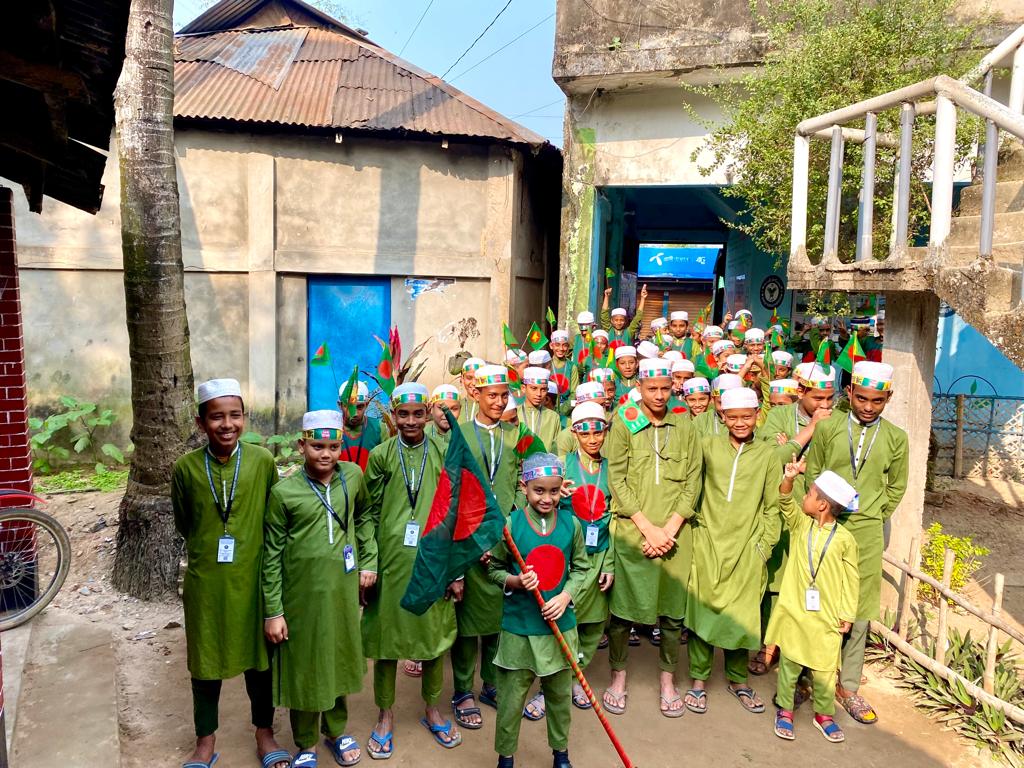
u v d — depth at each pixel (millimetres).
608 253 11516
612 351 7211
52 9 2287
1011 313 3684
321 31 12602
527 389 5246
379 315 9781
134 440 5430
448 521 3297
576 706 4219
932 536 5828
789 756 3766
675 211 15266
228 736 3838
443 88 10531
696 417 5199
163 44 5160
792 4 7316
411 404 3789
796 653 3898
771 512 4105
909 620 4777
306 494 3395
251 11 12367
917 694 4359
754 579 4082
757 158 7320
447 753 3746
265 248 9188
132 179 5156
